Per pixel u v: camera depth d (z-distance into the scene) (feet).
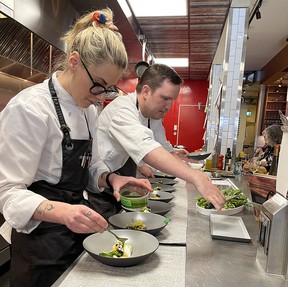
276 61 17.72
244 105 26.18
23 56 7.88
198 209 4.19
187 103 24.97
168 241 3.16
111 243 2.92
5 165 2.66
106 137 4.59
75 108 3.22
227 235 3.21
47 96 3.02
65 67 3.10
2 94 8.11
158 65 4.55
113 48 2.69
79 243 3.24
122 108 4.37
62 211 2.44
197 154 7.84
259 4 10.14
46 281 2.98
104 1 8.16
